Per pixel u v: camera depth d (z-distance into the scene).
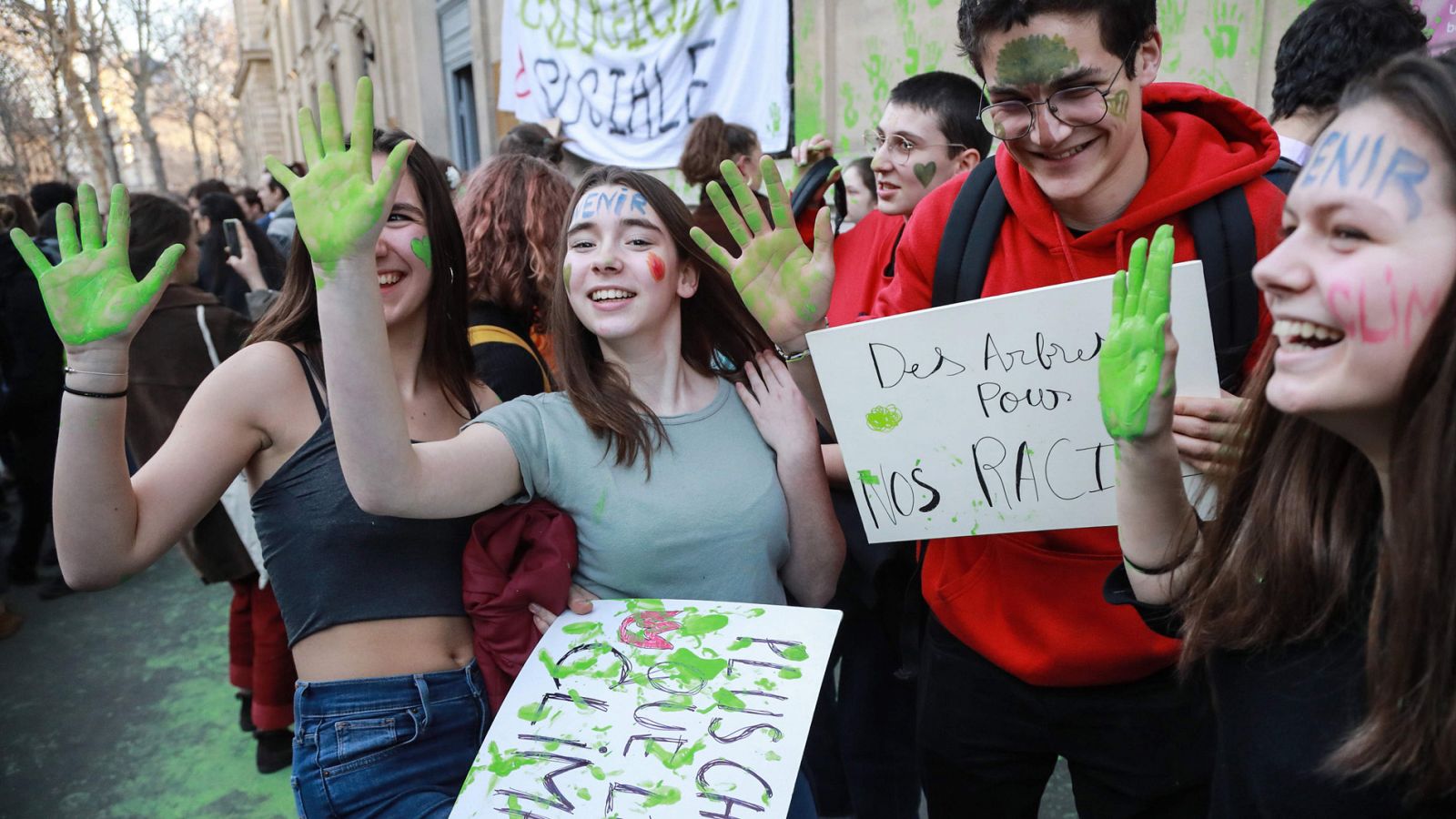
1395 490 0.77
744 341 1.59
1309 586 0.91
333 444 1.36
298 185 1.12
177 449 1.31
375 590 1.38
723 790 1.12
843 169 3.35
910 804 2.16
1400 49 1.67
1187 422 1.21
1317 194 0.76
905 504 1.42
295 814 2.71
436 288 1.53
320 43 17.48
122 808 2.78
